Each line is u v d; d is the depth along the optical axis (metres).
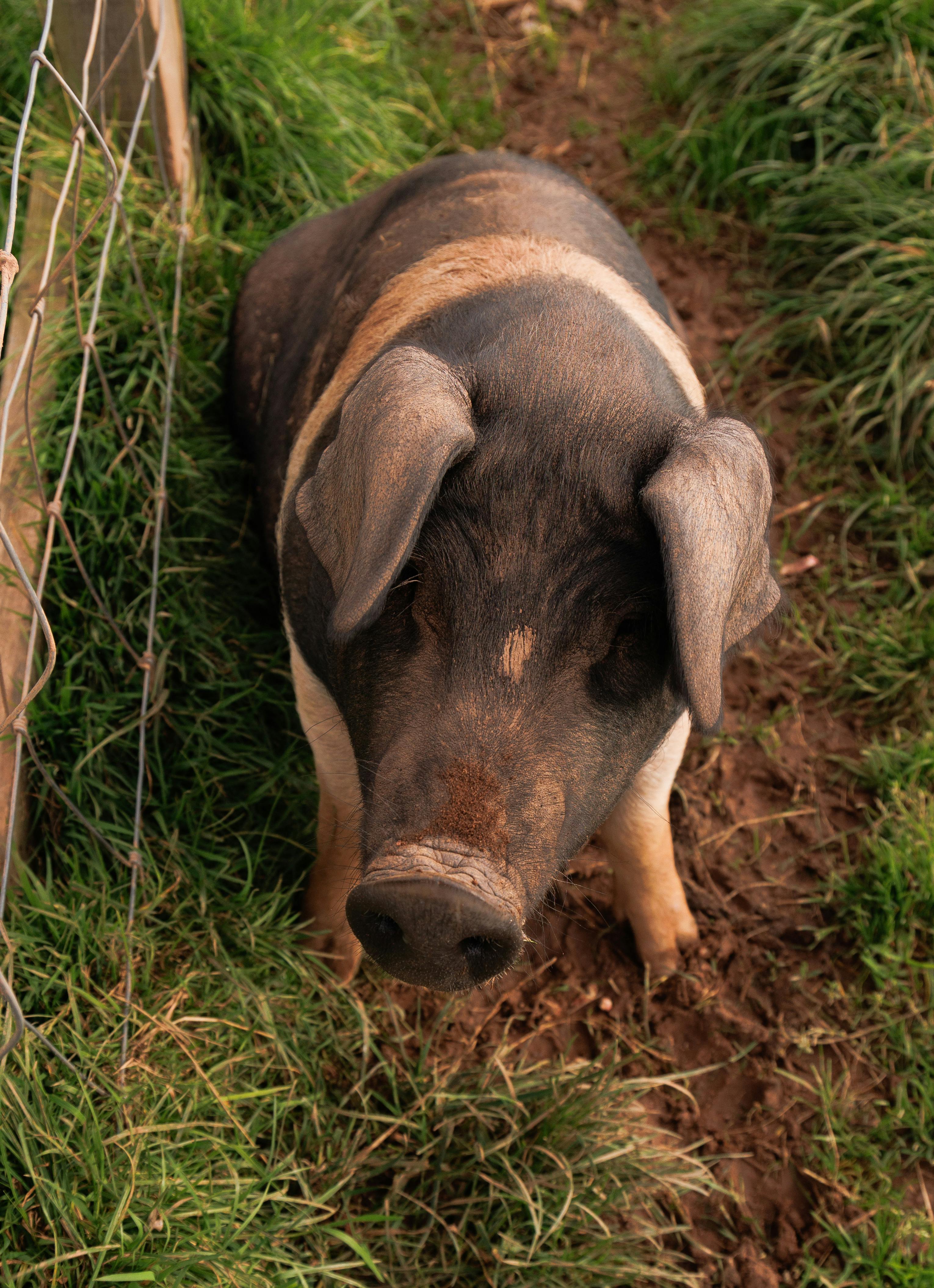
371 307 2.09
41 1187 1.85
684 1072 2.20
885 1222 2.11
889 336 2.69
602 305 1.92
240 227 2.59
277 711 2.29
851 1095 2.19
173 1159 1.94
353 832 2.07
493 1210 2.07
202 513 2.31
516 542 1.77
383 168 2.81
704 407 2.01
